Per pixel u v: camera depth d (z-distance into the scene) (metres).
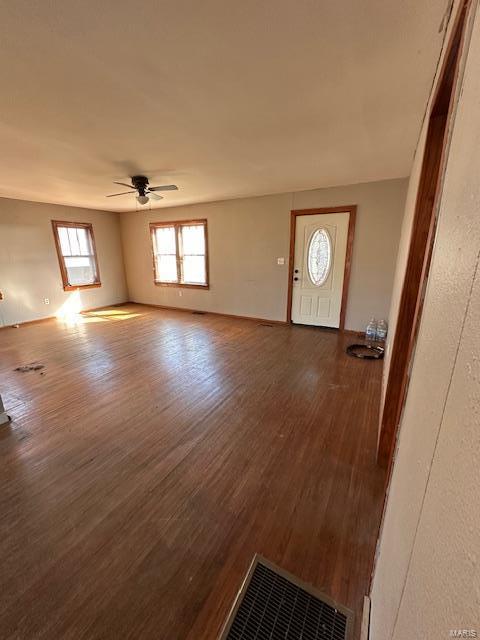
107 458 2.05
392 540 0.83
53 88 1.79
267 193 5.02
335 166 3.46
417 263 1.60
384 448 1.93
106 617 1.19
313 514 1.62
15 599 1.25
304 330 5.07
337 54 1.55
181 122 2.27
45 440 2.24
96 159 3.08
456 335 0.45
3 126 2.28
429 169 1.53
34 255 5.64
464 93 0.62
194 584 1.30
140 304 7.43
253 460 2.03
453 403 0.42
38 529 1.55
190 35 1.40
